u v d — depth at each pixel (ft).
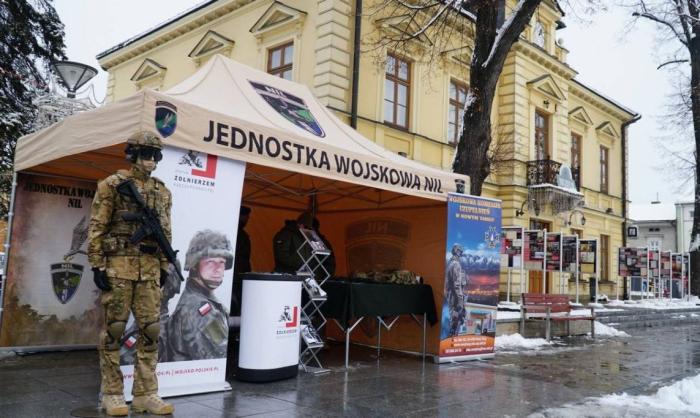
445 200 25.03
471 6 39.60
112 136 15.78
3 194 47.96
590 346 34.68
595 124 80.84
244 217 23.71
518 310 43.11
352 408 16.12
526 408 17.31
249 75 22.41
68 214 23.27
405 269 26.91
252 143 17.53
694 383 21.11
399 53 50.83
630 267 68.74
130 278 13.62
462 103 58.80
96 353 22.50
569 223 69.82
